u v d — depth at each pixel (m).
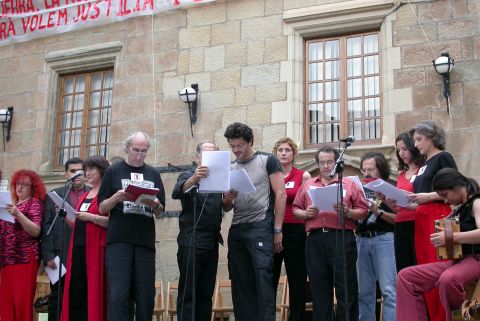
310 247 5.55
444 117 7.85
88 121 10.20
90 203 5.93
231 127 5.57
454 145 7.73
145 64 9.75
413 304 4.85
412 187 5.56
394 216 5.72
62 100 10.48
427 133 5.42
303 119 8.73
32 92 10.51
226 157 5.16
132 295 5.65
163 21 9.77
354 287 5.39
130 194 5.19
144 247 5.54
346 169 8.17
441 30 8.09
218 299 8.11
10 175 10.32
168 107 9.46
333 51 8.82
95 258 5.66
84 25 10.26
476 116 7.70
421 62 8.10
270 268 5.35
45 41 10.61
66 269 5.89
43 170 10.03
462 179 4.82
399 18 8.31
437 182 4.86
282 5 9.02
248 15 9.21
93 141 10.09
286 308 7.38
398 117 8.09
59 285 5.64
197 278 5.66
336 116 8.63
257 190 5.54
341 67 8.71
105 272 5.67
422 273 4.86
